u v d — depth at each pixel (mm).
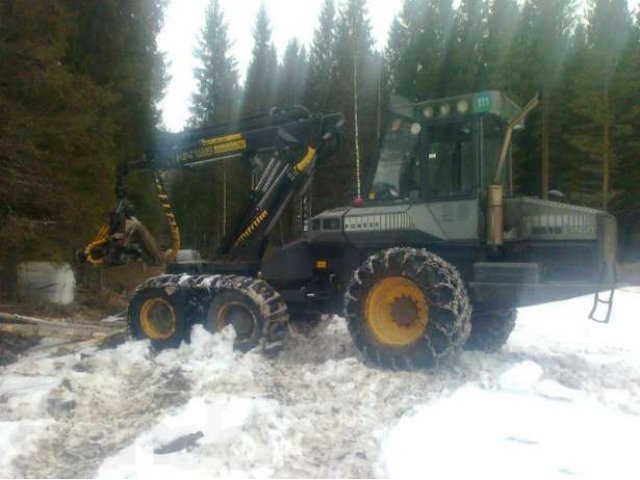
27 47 10805
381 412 5324
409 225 7242
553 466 4090
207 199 37469
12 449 4492
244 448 4344
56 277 13414
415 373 6383
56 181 12070
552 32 32688
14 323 8930
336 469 4113
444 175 7223
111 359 7191
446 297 6324
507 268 6539
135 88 16641
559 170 29391
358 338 6844
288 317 7863
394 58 39125
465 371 6461
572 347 8648
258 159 9070
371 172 7824
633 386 6094
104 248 9391
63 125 11852
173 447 4441
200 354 7312
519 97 29406
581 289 6297
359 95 33875
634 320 11609
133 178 18234
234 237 9000
